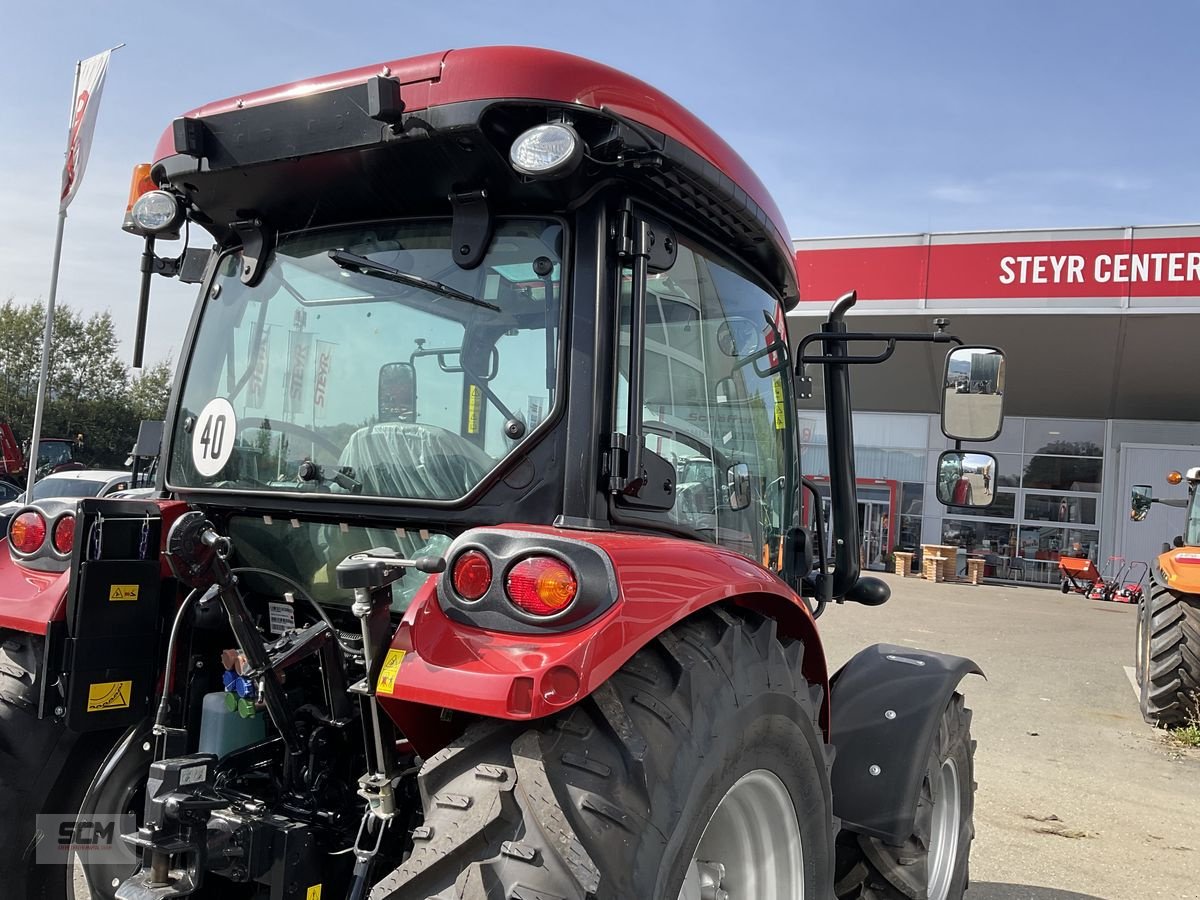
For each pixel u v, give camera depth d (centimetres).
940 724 308
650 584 182
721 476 259
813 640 248
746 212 241
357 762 234
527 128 207
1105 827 496
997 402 297
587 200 216
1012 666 979
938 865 338
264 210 257
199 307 277
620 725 174
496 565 174
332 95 221
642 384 214
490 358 221
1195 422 2062
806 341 321
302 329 253
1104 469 2116
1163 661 679
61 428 3531
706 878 212
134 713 238
